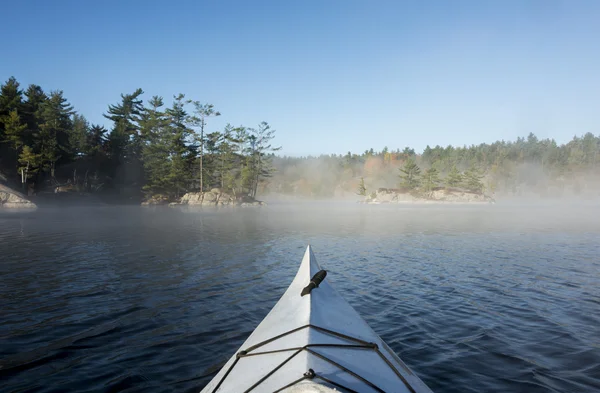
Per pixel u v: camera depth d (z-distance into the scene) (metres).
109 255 18.23
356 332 6.12
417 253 19.72
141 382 6.54
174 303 10.87
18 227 30.23
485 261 17.50
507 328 9.17
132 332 8.74
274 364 5.02
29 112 62.75
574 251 20.41
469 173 104.31
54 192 61.41
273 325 6.39
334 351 5.31
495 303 11.13
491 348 8.02
